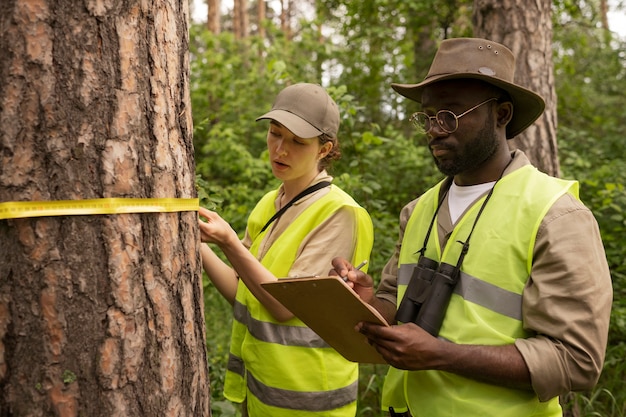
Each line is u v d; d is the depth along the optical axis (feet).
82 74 4.19
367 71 26.76
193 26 29.66
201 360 4.99
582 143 22.17
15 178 4.09
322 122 7.77
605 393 13.70
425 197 6.66
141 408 4.42
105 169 4.25
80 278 4.19
